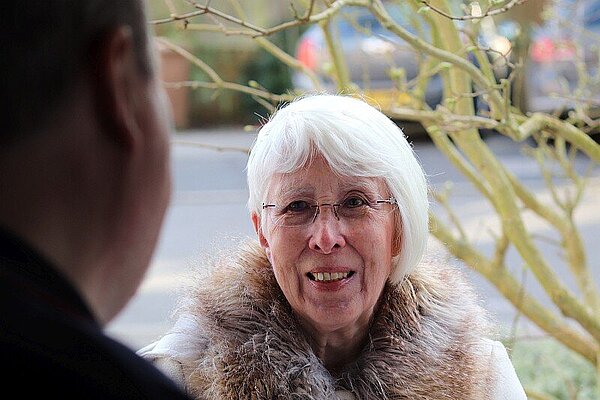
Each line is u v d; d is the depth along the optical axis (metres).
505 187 3.26
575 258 3.60
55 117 0.88
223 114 13.96
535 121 3.20
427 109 3.41
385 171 2.10
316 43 7.61
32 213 0.89
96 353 0.84
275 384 2.08
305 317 2.18
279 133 2.12
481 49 2.90
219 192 9.80
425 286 2.25
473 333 2.23
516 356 4.55
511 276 3.31
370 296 2.14
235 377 2.09
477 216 7.96
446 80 3.30
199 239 8.00
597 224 7.70
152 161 0.96
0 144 0.87
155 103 0.97
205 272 2.27
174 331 2.23
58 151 0.89
